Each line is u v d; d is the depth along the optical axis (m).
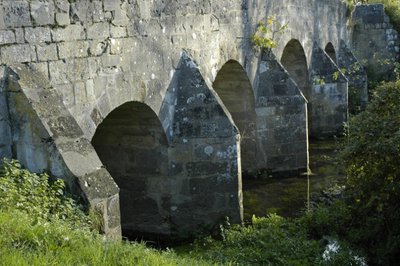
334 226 10.55
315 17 20.02
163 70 10.49
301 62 19.38
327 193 13.65
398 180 9.66
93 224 7.17
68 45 8.26
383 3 28.20
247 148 15.30
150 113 10.43
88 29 8.63
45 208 6.72
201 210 11.11
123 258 5.82
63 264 5.32
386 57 26.83
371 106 10.51
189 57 11.07
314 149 18.81
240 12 13.62
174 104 10.92
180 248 10.67
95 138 11.40
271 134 15.25
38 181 7.11
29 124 7.45
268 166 15.35
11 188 6.71
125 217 11.48
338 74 20.14
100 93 8.94
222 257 9.05
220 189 11.15
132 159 11.23
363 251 9.66
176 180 11.02
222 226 11.00
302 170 15.62
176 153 10.95
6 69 7.39
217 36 12.47
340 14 23.73
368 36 26.92
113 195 7.62
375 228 9.85
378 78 26.52
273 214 11.82
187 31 11.19
